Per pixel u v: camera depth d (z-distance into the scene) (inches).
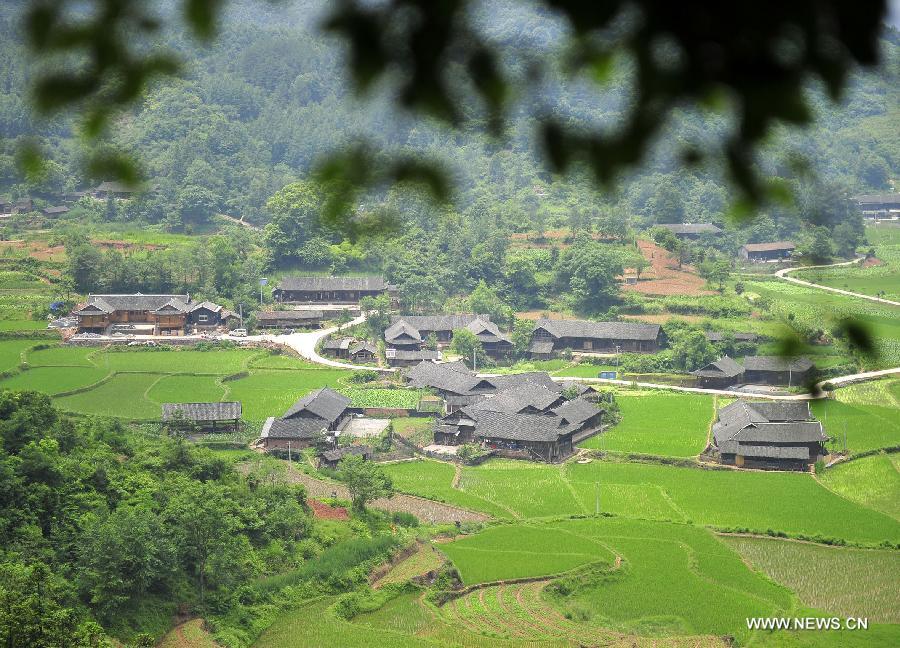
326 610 3521.2
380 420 6786.4
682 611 3700.8
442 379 7485.2
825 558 4315.9
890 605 3752.5
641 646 3284.9
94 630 2481.5
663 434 6407.5
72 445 4104.3
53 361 7564.0
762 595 3890.3
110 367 7490.2
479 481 5620.1
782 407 6338.6
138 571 3184.1
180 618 3265.3
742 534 4662.9
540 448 6063.0
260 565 3774.6
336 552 3964.1
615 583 4010.8
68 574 3186.5
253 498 4286.4
